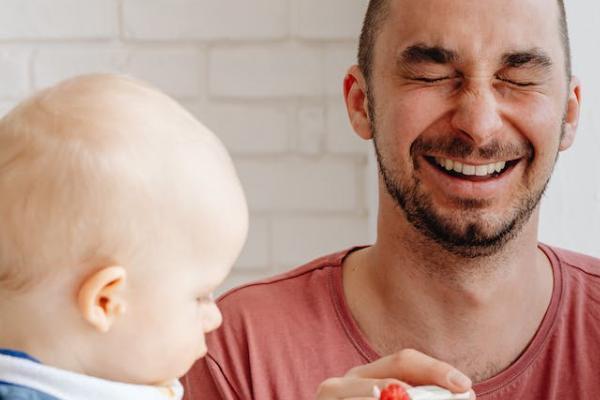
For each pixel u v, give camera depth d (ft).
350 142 6.36
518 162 4.32
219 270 3.74
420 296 4.50
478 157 4.25
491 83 4.25
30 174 3.47
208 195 3.66
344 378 3.89
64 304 3.51
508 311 4.48
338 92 6.34
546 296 4.60
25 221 3.47
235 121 6.36
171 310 3.62
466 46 4.20
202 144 3.72
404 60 4.32
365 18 4.65
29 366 3.43
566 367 4.47
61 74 6.31
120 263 3.51
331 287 4.73
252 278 6.44
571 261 4.82
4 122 3.60
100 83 3.69
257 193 6.39
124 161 3.51
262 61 6.34
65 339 3.54
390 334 4.58
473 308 4.45
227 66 6.34
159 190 3.55
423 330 4.52
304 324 4.65
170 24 6.32
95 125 3.53
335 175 6.38
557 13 4.32
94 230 3.47
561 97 4.35
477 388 4.43
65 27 6.31
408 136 4.33
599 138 5.50
